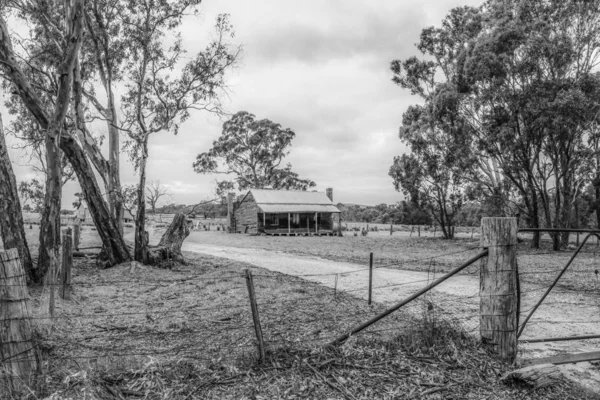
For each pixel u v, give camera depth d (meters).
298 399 4.61
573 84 28.28
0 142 12.02
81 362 5.55
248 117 64.19
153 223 55.56
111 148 19.92
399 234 59.50
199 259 21.77
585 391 4.99
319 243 38.06
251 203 55.25
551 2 30.84
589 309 10.05
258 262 20.73
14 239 12.09
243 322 8.34
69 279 10.30
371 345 5.95
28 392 4.39
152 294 11.77
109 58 20.05
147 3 19.33
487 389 4.94
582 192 40.69
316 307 9.70
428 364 5.42
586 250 30.78
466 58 30.06
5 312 4.48
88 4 18.78
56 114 12.80
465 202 47.22
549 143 31.61
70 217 58.19
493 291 5.63
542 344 6.98
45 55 19.11
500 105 30.16
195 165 64.88
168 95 19.94
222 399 4.56
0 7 16.03
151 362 5.21
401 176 48.25
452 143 34.84
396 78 39.56
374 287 12.68
